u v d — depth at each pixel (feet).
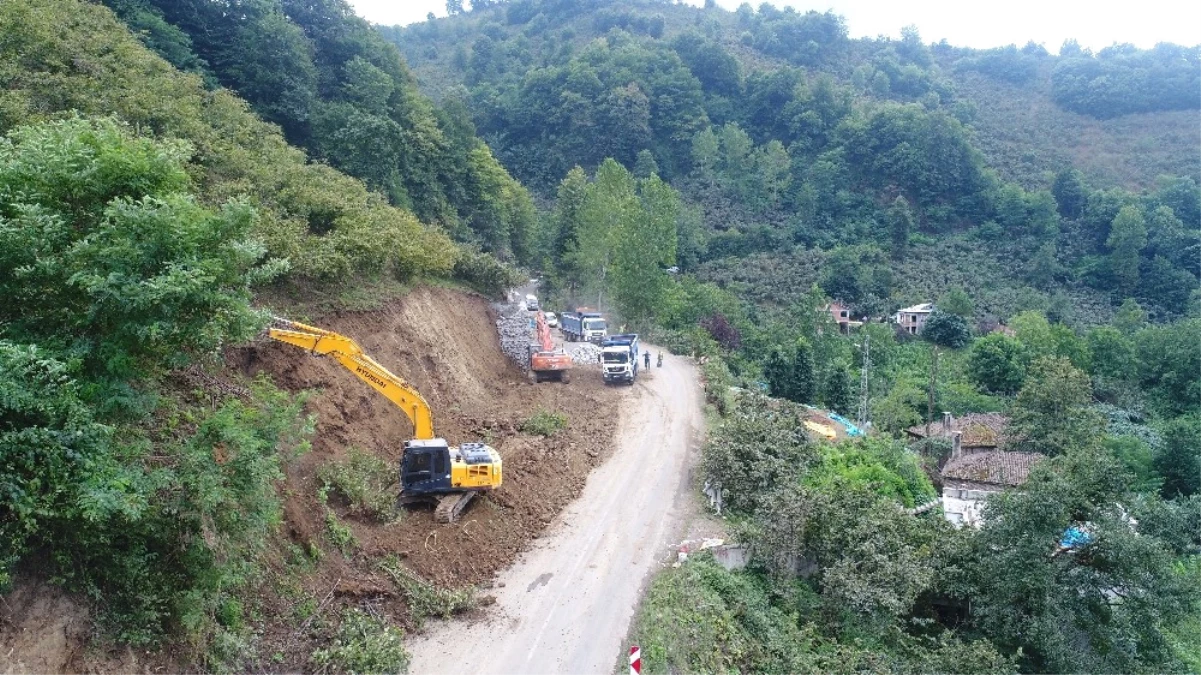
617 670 45.32
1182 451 142.41
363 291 87.51
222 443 37.01
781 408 105.81
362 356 61.77
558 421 92.43
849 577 61.31
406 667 42.91
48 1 87.35
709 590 57.52
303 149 128.77
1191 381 186.09
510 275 137.80
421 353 91.86
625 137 342.64
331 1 160.76
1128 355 198.80
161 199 32.81
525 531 63.62
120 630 31.07
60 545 29.84
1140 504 70.64
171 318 31.83
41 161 32.32
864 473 94.43
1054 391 132.46
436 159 165.37
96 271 30.32
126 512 27.99
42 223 30.71
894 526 68.13
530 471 75.10
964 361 208.85
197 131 88.94
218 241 34.40
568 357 118.21
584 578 57.06
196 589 33.73
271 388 53.26
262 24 135.03
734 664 50.80
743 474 76.07
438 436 79.30
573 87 353.92
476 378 105.60
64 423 28.68
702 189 332.39
